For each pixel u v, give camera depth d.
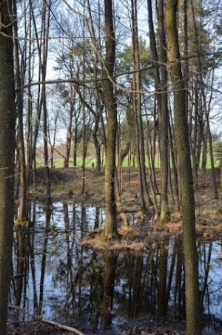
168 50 5.66
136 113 19.67
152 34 17.56
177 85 5.55
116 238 15.30
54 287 10.53
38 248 14.82
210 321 8.21
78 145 39.56
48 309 8.88
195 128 24.77
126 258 13.46
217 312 8.73
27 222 18.70
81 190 31.91
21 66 18.86
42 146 30.19
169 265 12.66
